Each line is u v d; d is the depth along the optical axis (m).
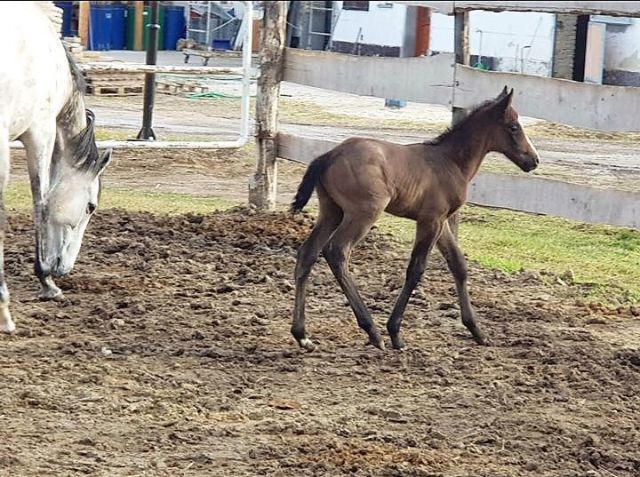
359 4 30.05
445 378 7.72
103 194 12.39
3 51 8.14
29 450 6.70
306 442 6.87
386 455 6.74
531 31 25.52
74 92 8.73
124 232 10.64
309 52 11.18
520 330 8.57
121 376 7.59
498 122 8.25
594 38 24.02
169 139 15.12
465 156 8.22
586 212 9.45
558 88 9.55
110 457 6.67
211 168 13.99
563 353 8.12
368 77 10.77
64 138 8.75
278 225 10.93
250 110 19.83
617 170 14.62
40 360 7.77
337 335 8.36
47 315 8.51
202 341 8.17
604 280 9.95
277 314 8.73
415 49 28.80
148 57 14.55
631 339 8.54
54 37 8.53
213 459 6.66
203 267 9.70
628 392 7.62
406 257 10.23
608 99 9.29
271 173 11.46
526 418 7.22
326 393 7.50
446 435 7.02
